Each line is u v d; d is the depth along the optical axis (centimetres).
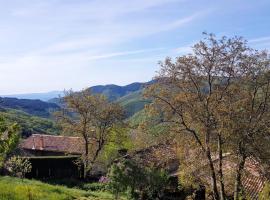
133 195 3322
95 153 5256
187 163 2983
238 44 2786
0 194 2038
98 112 5238
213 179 2852
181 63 2817
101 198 2958
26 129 12162
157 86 2873
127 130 5266
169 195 3775
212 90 2827
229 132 2741
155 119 2916
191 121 2838
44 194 2309
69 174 5259
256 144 2761
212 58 2786
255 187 3284
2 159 1689
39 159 4903
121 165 3219
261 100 2936
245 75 2850
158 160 3225
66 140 7419
